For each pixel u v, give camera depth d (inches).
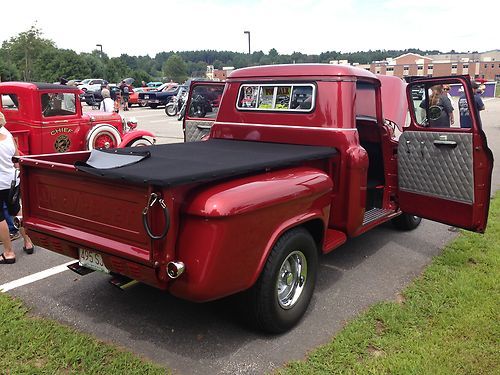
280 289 139.2
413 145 195.8
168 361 124.8
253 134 188.7
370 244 220.2
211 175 116.3
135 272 117.5
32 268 186.9
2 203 185.3
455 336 136.4
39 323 141.6
